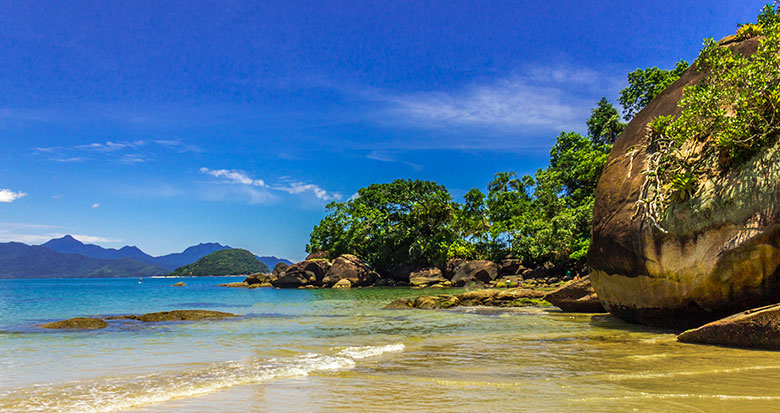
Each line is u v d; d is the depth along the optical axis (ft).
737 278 31.63
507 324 48.01
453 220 218.18
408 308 75.05
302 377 21.43
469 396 17.35
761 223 30.53
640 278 38.32
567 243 151.43
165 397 17.70
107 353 30.32
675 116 43.83
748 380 19.38
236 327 46.57
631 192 41.52
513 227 195.72
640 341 32.65
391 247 213.87
